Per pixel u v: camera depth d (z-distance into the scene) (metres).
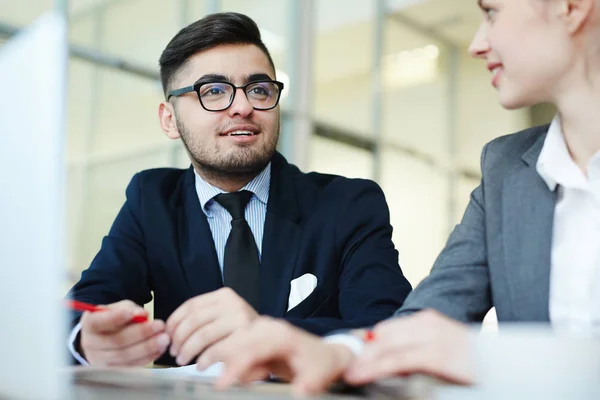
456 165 6.95
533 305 0.87
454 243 1.02
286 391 0.53
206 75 1.33
